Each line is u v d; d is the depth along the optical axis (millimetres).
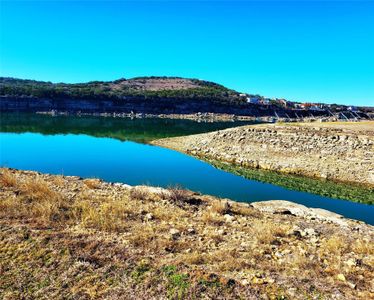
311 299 6367
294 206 16062
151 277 6711
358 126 43312
